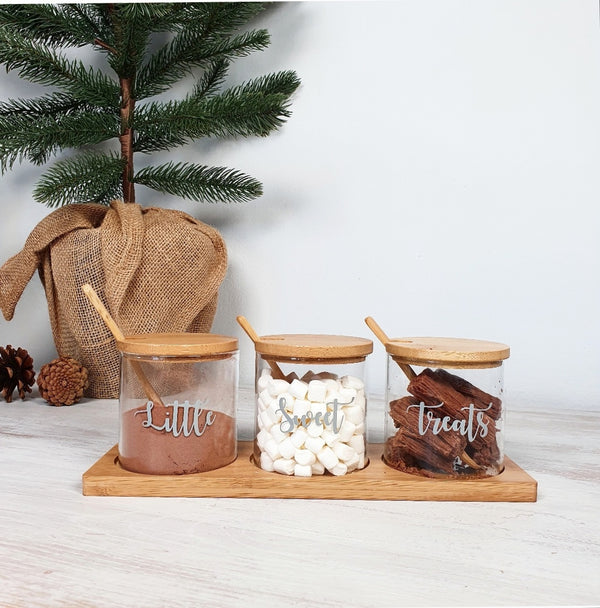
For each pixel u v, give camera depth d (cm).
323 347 63
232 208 124
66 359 106
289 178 121
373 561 48
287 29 120
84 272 100
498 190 109
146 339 66
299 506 60
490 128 109
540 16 106
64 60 110
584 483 68
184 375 63
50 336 135
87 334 102
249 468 66
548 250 107
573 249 106
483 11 109
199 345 63
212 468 65
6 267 105
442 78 111
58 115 121
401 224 114
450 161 111
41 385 104
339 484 62
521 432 90
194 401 64
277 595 42
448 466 63
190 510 58
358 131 116
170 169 116
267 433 65
